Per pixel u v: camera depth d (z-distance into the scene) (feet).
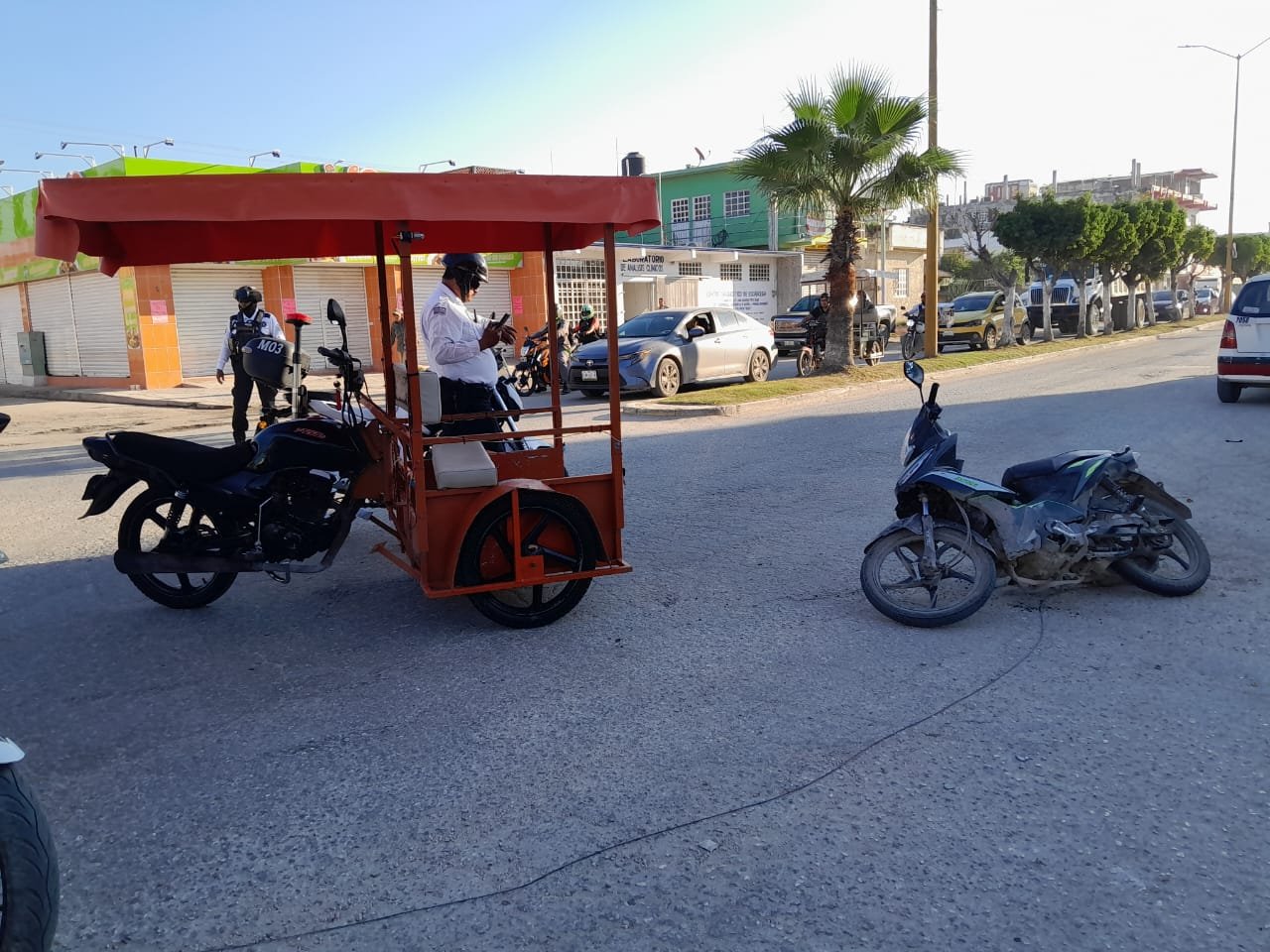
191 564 17.25
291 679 15.14
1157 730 12.78
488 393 19.83
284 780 11.99
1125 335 103.19
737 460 33.76
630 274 104.01
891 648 15.96
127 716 13.89
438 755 12.59
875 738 12.78
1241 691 13.87
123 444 16.55
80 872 10.14
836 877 9.82
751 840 10.50
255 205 13.60
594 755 12.50
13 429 50.85
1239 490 25.95
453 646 16.46
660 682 14.76
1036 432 37.24
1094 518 17.40
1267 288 42.50
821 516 25.21
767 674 14.97
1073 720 13.14
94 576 20.75
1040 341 99.04
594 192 15.37
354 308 83.41
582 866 10.10
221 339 77.56
